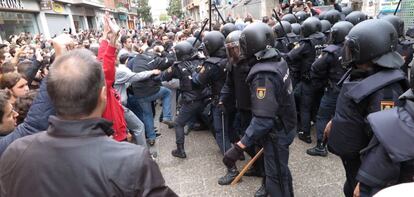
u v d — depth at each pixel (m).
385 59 1.67
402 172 1.35
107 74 2.36
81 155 1.09
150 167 1.12
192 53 4.16
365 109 1.72
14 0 19.66
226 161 2.40
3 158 1.21
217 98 3.68
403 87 1.66
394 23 3.45
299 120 4.71
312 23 4.11
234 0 19.09
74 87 1.13
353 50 1.75
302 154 4.00
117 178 1.06
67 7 28.56
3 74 2.66
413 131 1.27
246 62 2.67
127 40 5.89
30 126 1.80
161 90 5.37
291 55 4.17
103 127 1.21
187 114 4.14
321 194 3.13
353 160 1.94
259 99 2.22
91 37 12.70
